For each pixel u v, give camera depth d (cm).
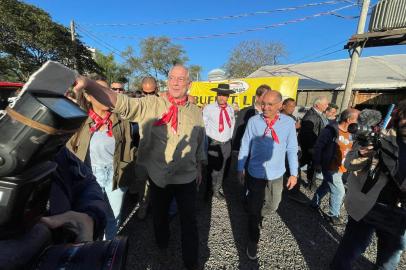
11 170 46
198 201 389
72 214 79
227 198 405
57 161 85
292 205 392
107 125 213
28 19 1380
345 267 197
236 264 248
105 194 221
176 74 199
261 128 253
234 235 298
